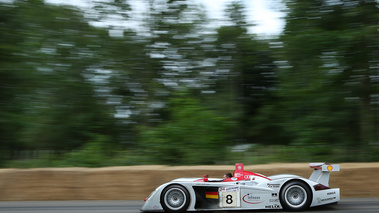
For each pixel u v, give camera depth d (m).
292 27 14.40
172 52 19.03
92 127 16.34
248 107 23.66
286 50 14.01
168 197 6.44
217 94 19.33
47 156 14.91
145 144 13.36
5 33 14.84
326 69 13.12
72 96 15.73
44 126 14.73
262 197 6.40
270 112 16.78
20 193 8.45
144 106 17.77
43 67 15.34
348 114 13.52
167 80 18.92
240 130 17.56
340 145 13.62
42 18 15.72
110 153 14.73
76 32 16.72
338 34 12.79
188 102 13.77
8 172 8.53
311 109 13.88
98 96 17.27
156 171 8.73
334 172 8.43
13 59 14.77
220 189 6.52
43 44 15.78
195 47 19.17
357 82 13.08
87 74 16.78
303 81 13.62
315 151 13.27
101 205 7.71
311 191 6.31
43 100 14.93
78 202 8.16
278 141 18.12
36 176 8.56
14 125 14.61
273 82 24.39
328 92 13.34
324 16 13.95
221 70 19.59
